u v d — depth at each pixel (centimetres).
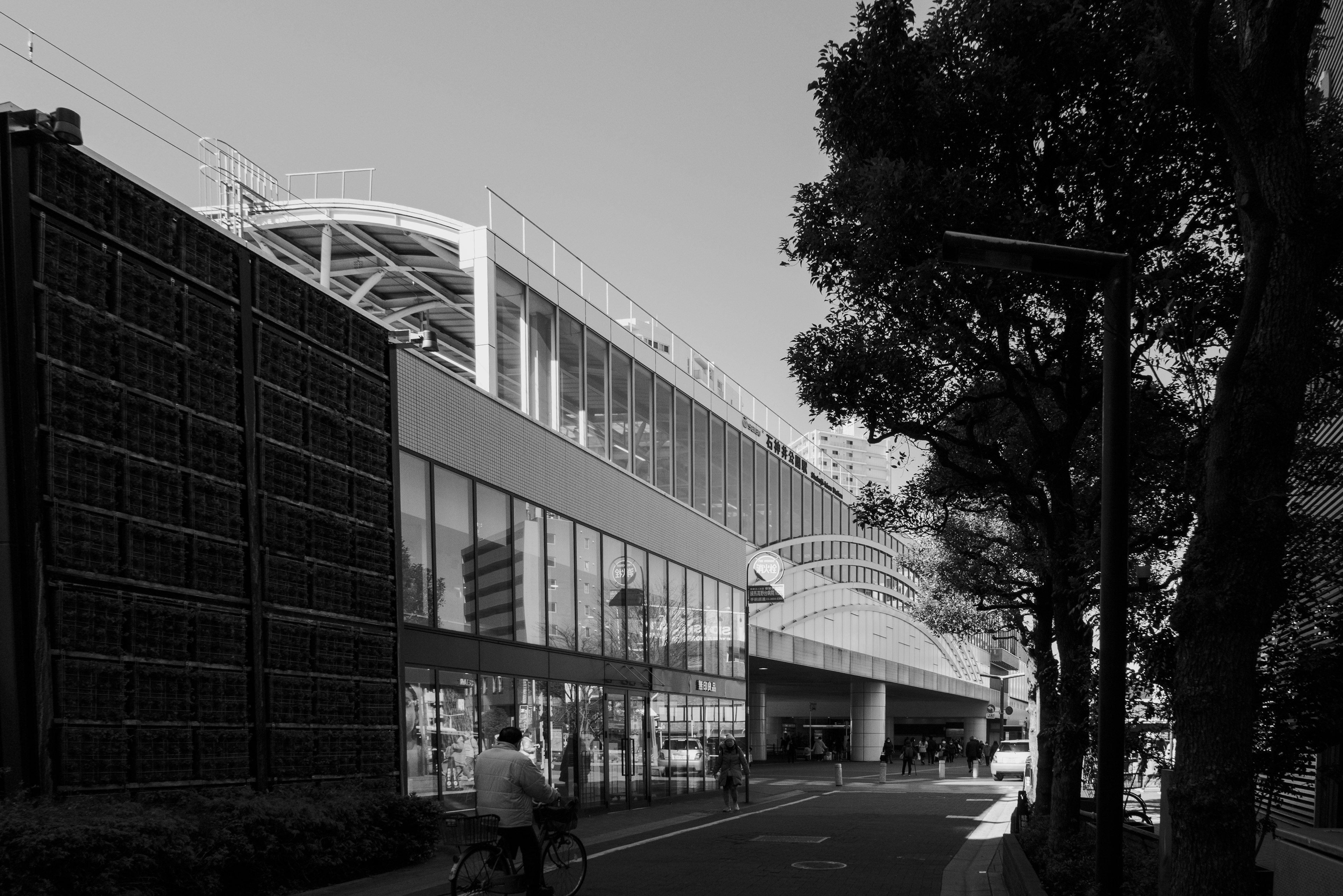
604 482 2775
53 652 1122
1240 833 668
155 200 1338
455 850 1106
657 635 3066
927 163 1252
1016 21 1177
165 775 1255
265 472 1498
